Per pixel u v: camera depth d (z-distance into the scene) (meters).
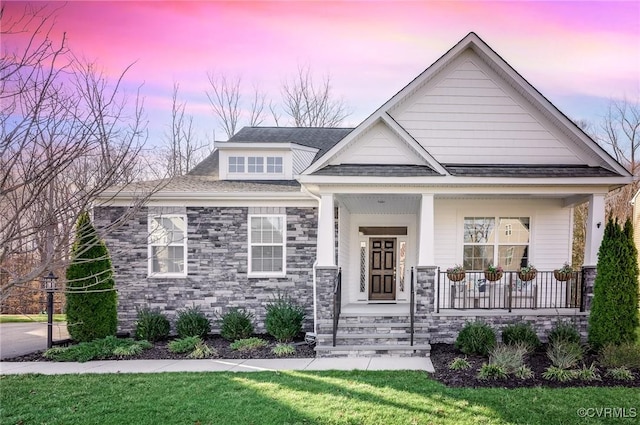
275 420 5.41
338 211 11.38
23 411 5.79
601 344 8.63
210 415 5.58
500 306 11.02
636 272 8.77
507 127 10.70
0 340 11.04
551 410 5.67
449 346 9.55
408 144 9.98
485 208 11.80
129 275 11.62
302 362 8.47
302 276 11.62
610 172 9.84
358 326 9.62
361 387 6.65
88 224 4.57
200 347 9.25
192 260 11.67
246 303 11.62
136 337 10.85
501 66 10.41
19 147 3.73
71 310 10.11
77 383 7.04
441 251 11.80
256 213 11.70
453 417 5.46
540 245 11.71
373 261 13.48
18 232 3.53
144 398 6.24
